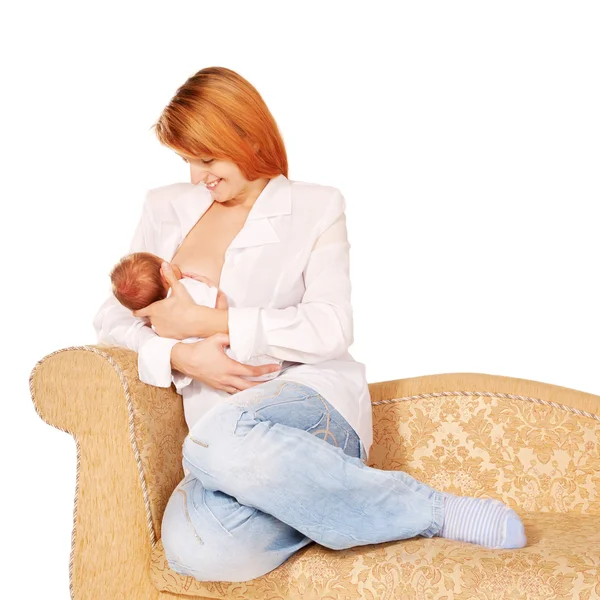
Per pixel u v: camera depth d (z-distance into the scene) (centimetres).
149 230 358
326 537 295
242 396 308
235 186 337
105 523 323
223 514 298
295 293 340
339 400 320
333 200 344
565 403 356
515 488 358
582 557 279
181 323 326
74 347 328
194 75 336
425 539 300
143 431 322
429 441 366
